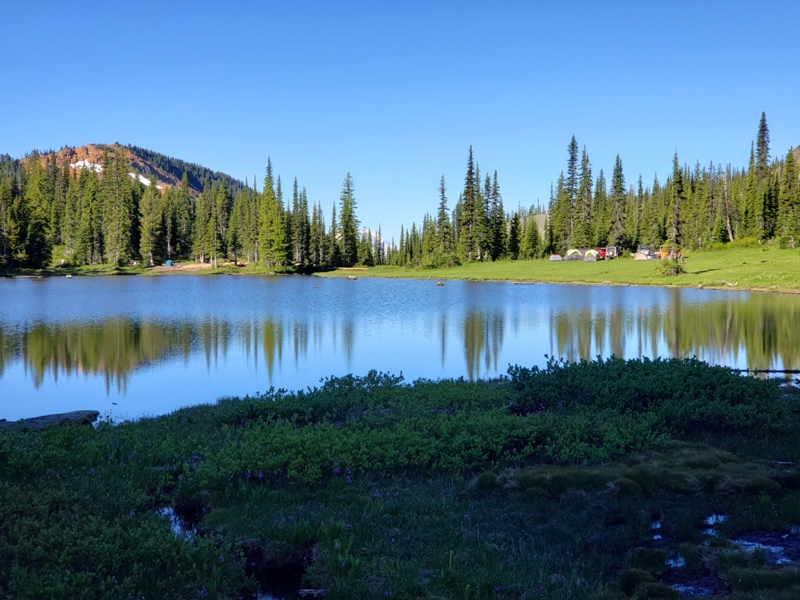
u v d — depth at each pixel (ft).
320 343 91.15
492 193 370.53
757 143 363.76
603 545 21.08
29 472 28.04
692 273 232.73
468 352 82.12
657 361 49.32
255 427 35.45
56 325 112.16
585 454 30.32
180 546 20.54
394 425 35.73
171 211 421.18
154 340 94.02
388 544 21.35
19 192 436.35
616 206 337.11
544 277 262.88
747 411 36.06
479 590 17.99
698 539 21.15
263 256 368.48
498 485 26.89
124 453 31.94
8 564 19.04
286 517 23.86
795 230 274.16
